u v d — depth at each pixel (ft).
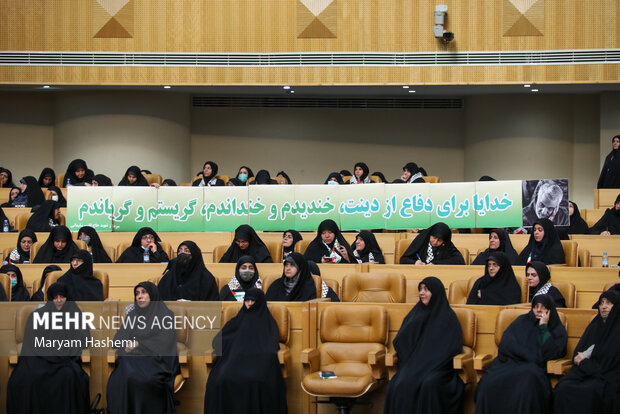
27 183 49.34
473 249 39.99
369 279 31.89
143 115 59.11
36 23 56.65
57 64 56.54
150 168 59.26
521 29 54.75
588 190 59.88
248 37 56.39
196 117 63.52
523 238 39.04
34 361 28.12
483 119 61.11
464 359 26.32
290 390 28.30
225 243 41.24
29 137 62.03
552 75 54.60
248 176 55.42
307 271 31.12
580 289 32.60
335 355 27.89
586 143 59.98
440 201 40.68
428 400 25.52
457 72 55.21
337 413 28.04
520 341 25.90
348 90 57.82
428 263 36.32
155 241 38.78
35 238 39.40
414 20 55.52
